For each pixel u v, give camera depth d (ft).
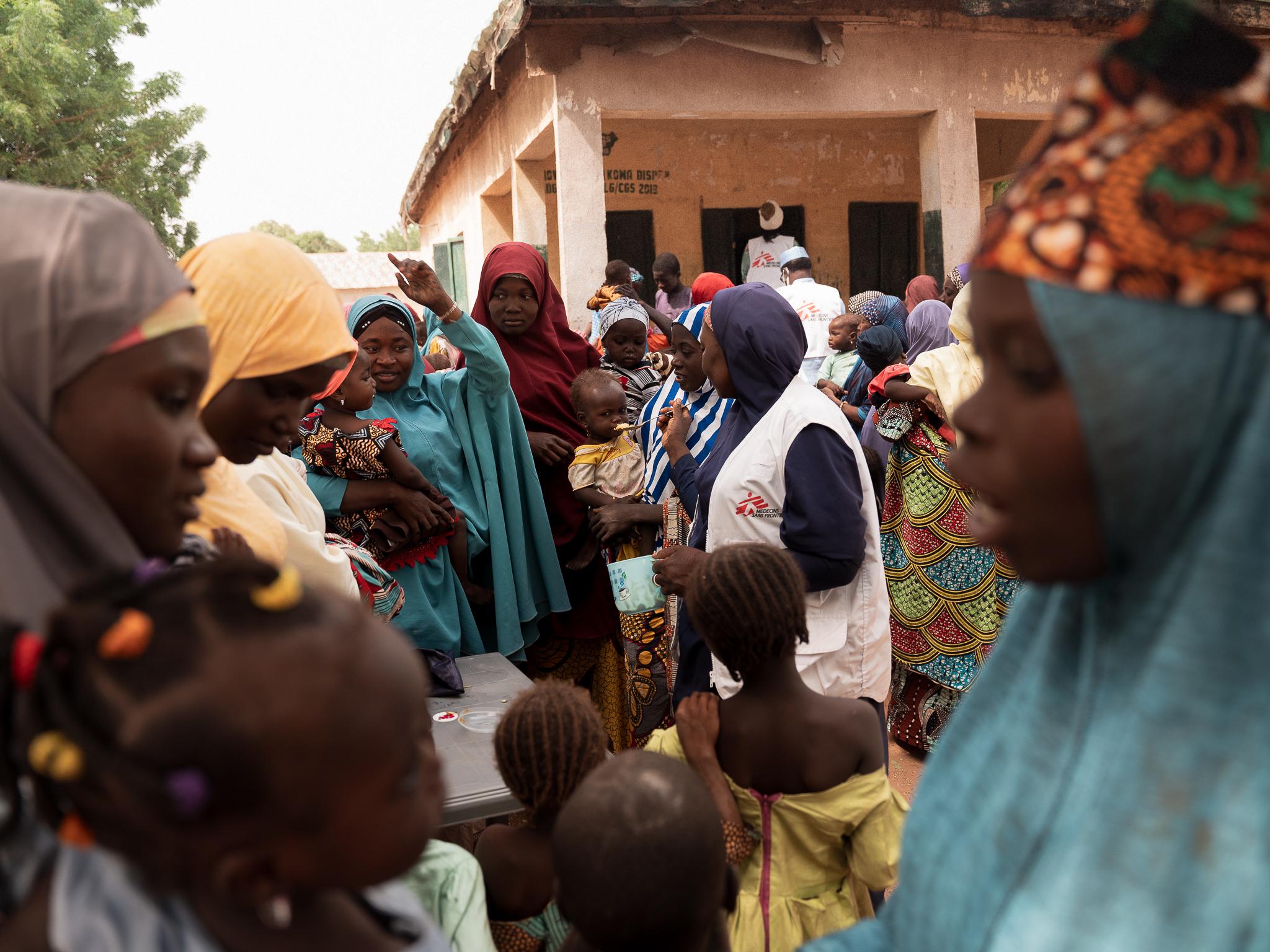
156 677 2.42
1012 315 2.47
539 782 6.41
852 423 19.21
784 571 6.69
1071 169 2.43
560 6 23.36
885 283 36.58
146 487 3.59
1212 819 2.26
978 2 25.70
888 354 17.35
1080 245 2.36
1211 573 2.31
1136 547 2.51
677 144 34.63
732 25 25.66
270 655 2.48
